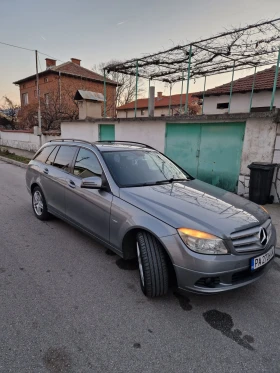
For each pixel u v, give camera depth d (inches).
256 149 255.4
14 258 133.3
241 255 91.7
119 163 137.5
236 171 276.7
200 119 294.2
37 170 184.2
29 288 107.7
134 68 429.7
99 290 107.8
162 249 98.4
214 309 98.2
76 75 980.6
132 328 87.1
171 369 72.1
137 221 103.4
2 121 1064.8
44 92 1010.7
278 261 137.7
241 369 72.7
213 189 136.4
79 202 140.1
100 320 90.4
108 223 120.1
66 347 78.2
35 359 73.6
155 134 354.0
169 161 164.9
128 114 1321.4
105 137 439.8
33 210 201.2
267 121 244.2
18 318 89.9
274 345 81.7
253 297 106.3
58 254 138.3
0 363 71.8
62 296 103.0
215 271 88.0
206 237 89.5
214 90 567.8
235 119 266.1
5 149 666.2
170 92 545.0
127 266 127.7
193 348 79.7
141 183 128.9
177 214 98.5
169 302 101.6
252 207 116.6
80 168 147.9
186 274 90.7
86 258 134.7
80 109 526.3
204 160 305.3
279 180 237.3
